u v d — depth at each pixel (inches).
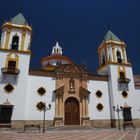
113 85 1311.5
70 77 1257.4
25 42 1200.8
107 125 1219.2
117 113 1229.1
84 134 722.2
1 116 971.3
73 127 1048.2
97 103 1256.2
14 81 1059.9
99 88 1309.1
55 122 1094.4
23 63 1123.9
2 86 1026.7
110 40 1488.7
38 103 1101.1
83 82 1280.8
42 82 1166.3
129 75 1392.7
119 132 826.2
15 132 810.2
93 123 1190.9
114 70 1368.1
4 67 1067.9
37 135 673.6
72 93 1220.5
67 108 1186.6
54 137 601.0
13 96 1026.7
